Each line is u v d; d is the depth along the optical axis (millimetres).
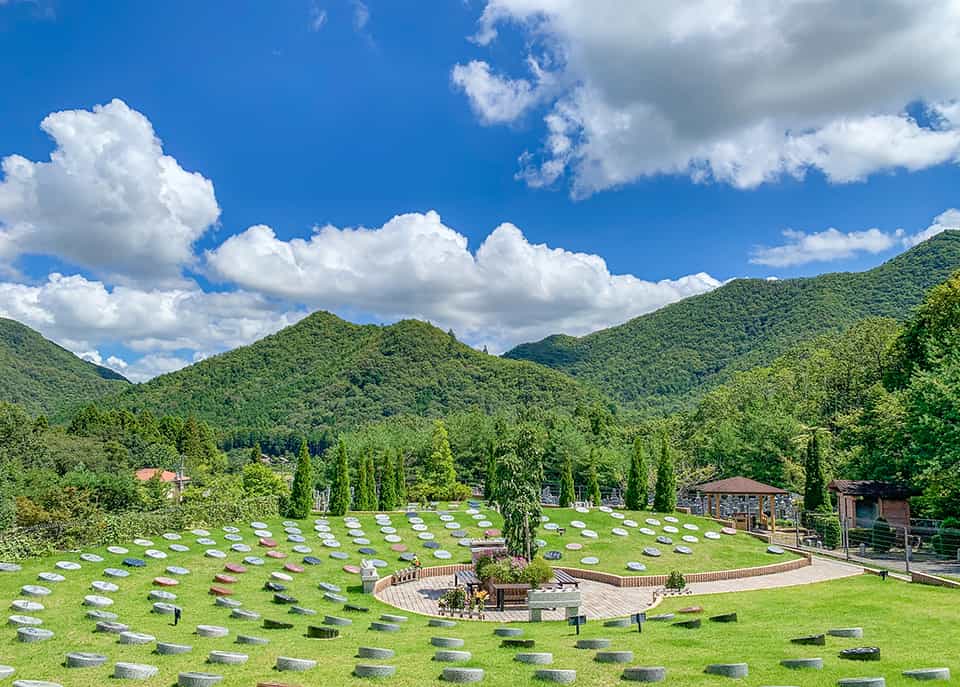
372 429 137250
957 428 44281
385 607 34062
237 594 34312
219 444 182875
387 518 56031
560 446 90438
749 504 77125
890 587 35062
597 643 21922
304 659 20203
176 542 43406
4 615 26734
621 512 59531
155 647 22281
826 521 53781
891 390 66062
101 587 32281
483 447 97688
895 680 15992
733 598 34156
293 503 54500
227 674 19078
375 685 17938
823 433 74500
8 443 89188
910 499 53469
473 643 23828
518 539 40438
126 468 97500
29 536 38594
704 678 17047
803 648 20141
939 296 60938
